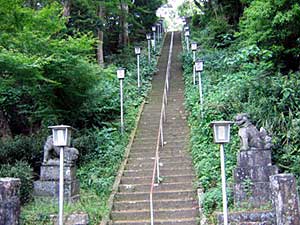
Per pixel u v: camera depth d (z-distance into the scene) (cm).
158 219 765
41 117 1152
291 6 1134
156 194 844
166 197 840
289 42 1223
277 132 894
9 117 1253
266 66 1211
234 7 2209
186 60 1977
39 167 970
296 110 924
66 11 1655
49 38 1030
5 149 977
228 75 1426
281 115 902
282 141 874
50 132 1091
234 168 746
